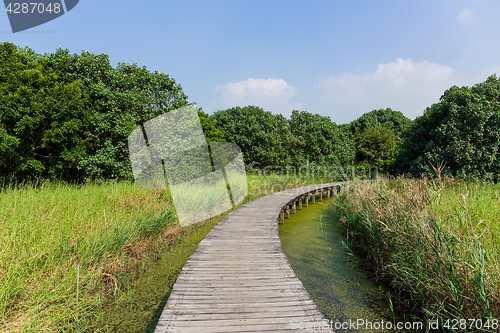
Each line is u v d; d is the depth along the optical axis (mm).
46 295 3002
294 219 9922
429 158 16188
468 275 2990
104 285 4164
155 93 13555
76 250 4109
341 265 5340
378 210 5344
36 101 9609
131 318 3500
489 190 7441
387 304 3879
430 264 3457
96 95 11766
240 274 3852
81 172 11758
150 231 6074
